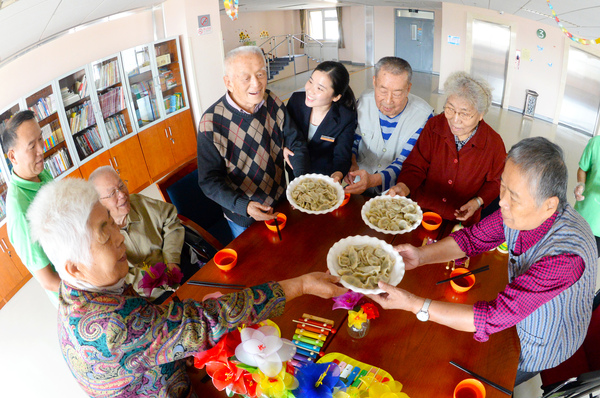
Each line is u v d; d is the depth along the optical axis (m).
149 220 2.28
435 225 1.98
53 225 0.95
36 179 2.11
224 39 13.27
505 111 8.28
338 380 1.20
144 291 1.86
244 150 2.21
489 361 1.36
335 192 2.09
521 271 1.42
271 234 2.02
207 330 1.12
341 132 2.51
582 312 1.36
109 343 0.98
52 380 2.61
